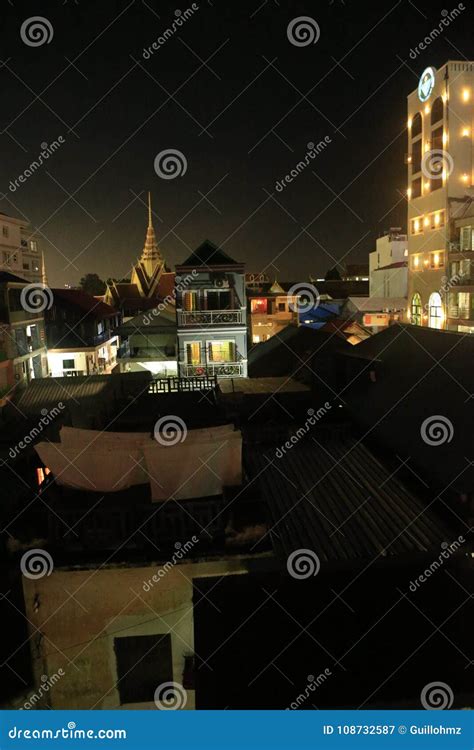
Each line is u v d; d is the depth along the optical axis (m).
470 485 9.96
